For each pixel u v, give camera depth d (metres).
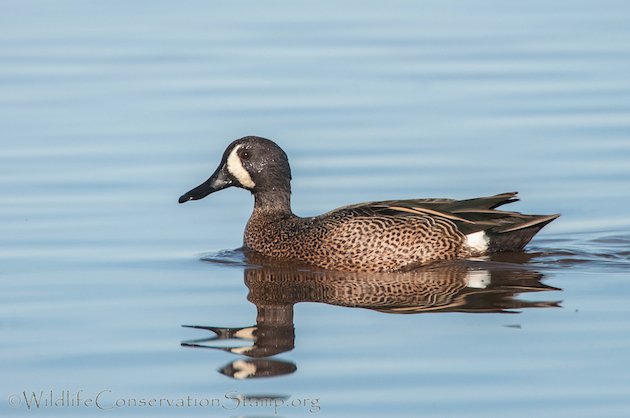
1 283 15.60
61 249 17.19
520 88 25.58
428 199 17.16
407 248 16.34
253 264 16.72
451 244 16.42
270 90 25.84
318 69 27.45
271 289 15.40
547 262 16.34
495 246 16.58
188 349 13.14
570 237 17.67
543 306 14.30
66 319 14.14
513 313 14.06
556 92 25.20
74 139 22.75
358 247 16.39
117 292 15.23
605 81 25.89
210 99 25.20
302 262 16.83
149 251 17.23
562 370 12.31
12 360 12.83
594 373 12.22
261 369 12.54
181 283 15.69
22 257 16.78
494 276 15.72
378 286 15.47
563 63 27.47
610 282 15.31
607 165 20.81
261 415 11.49
